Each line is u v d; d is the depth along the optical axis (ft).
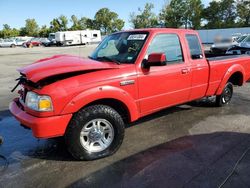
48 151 13.94
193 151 13.61
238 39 45.93
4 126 17.75
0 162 12.85
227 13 227.61
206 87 18.33
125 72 13.33
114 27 330.95
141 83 13.97
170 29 15.96
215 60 18.80
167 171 11.77
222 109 20.53
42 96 11.26
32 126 11.35
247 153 13.29
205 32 141.79
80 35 171.22
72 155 12.51
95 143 12.94
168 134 15.87
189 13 235.40
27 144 14.84
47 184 11.01
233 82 21.88
